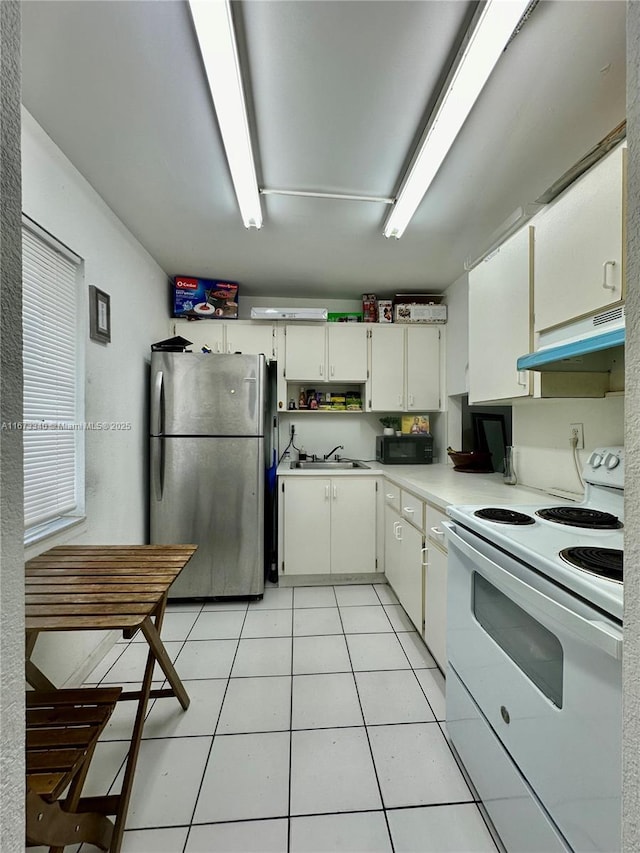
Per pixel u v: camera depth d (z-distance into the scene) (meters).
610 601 0.66
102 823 0.98
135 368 2.29
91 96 1.25
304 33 1.04
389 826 1.06
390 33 1.04
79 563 1.33
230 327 3.04
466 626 1.20
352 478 2.69
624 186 1.05
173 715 1.46
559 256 1.31
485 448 2.73
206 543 2.40
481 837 1.04
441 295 3.27
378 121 1.34
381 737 1.36
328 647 1.90
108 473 1.94
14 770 0.43
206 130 1.41
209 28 0.98
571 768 0.75
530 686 0.88
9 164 0.43
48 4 0.97
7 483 0.42
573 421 1.64
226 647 1.90
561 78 1.16
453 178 1.66
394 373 3.15
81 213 1.68
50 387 1.52
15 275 0.44
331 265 2.67
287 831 1.05
